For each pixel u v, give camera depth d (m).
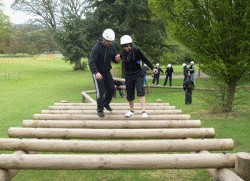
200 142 4.77
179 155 4.14
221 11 10.70
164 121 6.20
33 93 22.17
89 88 26.11
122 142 4.75
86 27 25.05
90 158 4.08
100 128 6.14
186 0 11.08
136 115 6.86
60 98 19.23
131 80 6.84
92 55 6.39
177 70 49.34
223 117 11.20
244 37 10.50
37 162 4.05
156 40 24.58
